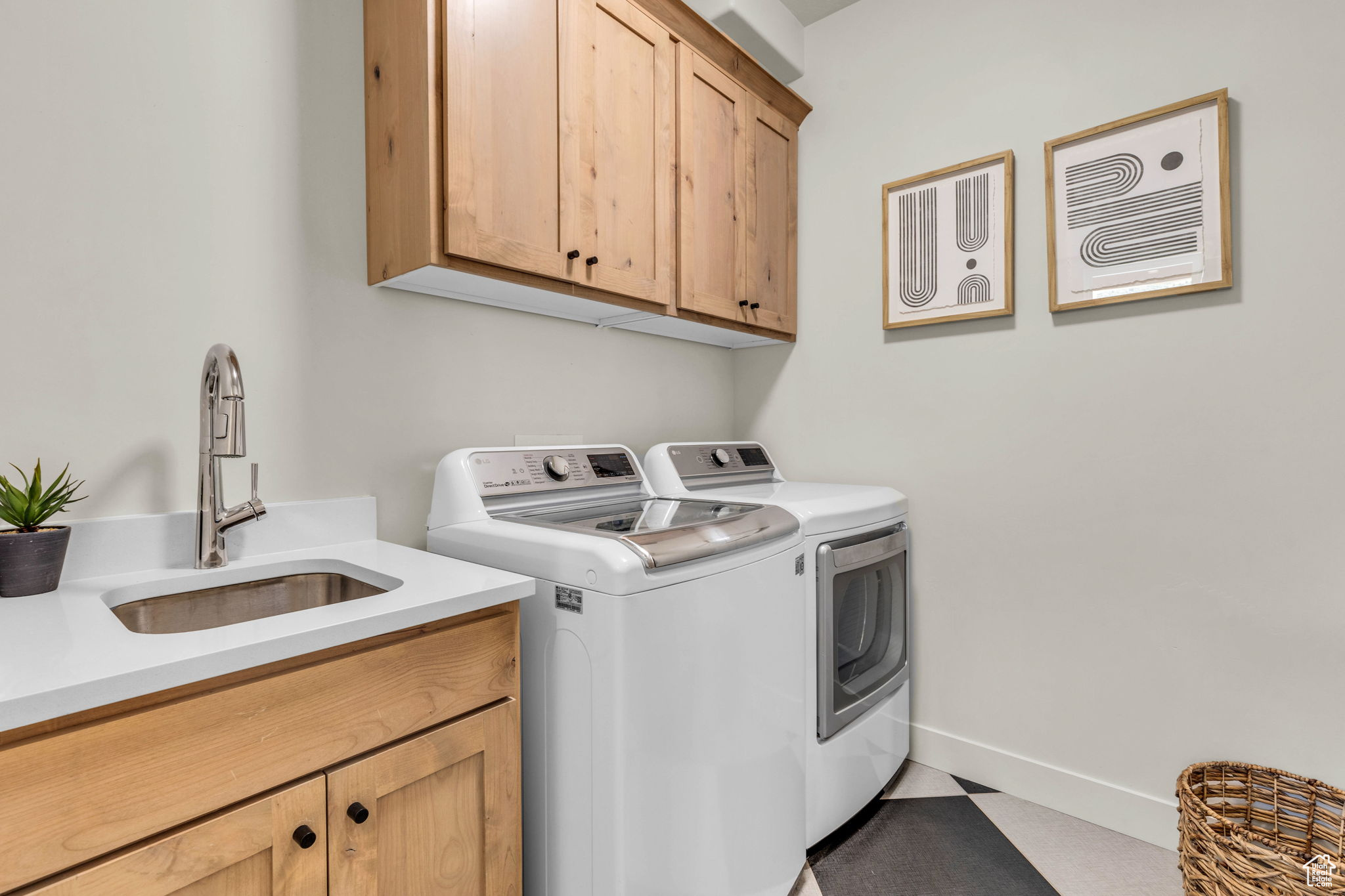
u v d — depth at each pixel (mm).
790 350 2375
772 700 1333
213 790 698
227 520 1099
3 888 569
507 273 1364
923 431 2059
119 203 1083
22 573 899
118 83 1081
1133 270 1667
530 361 1767
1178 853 1599
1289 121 1478
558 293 1499
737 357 2533
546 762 1127
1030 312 1849
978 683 1950
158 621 1032
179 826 679
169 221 1139
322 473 1341
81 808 612
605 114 1548
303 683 773
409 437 1492
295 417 1300
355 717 824
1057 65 1799
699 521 1313
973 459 1958
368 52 1389
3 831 570
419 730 900
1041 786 1824
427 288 1459
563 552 1098
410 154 1280
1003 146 1895
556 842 1111
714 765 1177
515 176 1346
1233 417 1553
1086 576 1765
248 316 1234
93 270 1056
